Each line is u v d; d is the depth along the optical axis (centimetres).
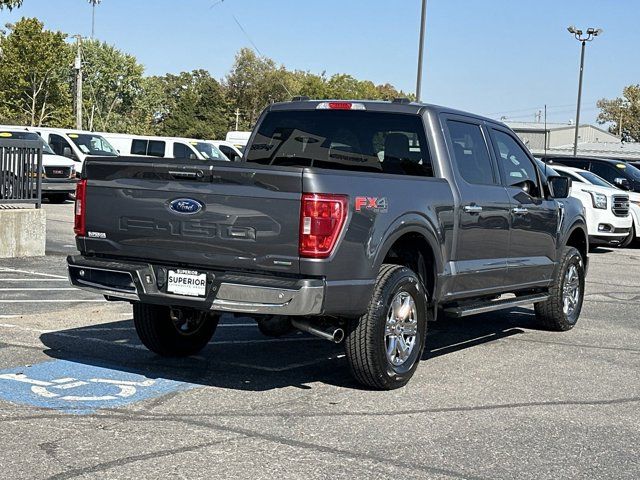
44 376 689
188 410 609
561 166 2134
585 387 725
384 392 681
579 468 520
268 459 510
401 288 679
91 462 493
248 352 815
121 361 754
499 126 886
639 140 12850
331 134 815
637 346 917
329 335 642
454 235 760
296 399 650
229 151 3612
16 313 955
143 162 655
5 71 7794
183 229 644
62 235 1803
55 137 2820
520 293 966
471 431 586
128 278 664
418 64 2823
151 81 10256
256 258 624
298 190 611
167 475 477
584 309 1175
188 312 772
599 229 1998
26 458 496
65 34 8088
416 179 716
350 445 544
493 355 846
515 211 862
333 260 617
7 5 2998
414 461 519
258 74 7469
